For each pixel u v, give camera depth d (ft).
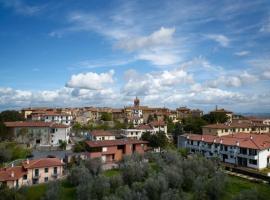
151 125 456.45
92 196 188.96
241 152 280.51
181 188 211.82
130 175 219.82
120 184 206.90
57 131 363.35
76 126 493.77
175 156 266.98
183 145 359.66
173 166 231.30
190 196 199.00
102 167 254.27
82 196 187.93
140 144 324.19
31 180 223.10
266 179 226.79
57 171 234.99
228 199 191.11
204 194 191.21
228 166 266.98
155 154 289.74
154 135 362.53
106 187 196.24
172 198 178.19
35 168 224.94
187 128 448.65
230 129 397.39
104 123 533.96
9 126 346.54
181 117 625.82
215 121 475.31
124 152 311.27
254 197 174.40
